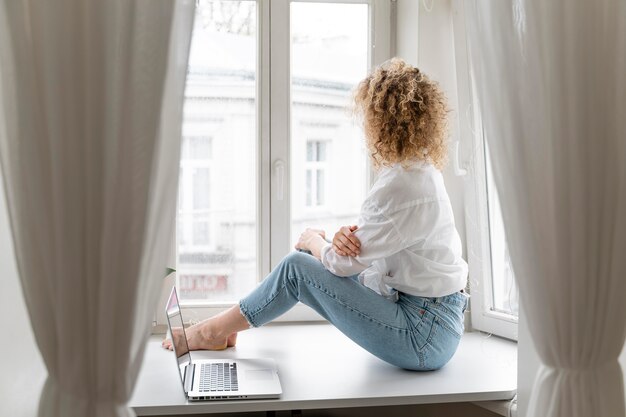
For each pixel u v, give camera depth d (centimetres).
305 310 258
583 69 157
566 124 157
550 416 163
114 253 145
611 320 163
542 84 157
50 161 144
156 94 144
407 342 201
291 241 257
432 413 228
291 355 221
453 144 245
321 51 254
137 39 143
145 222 145
